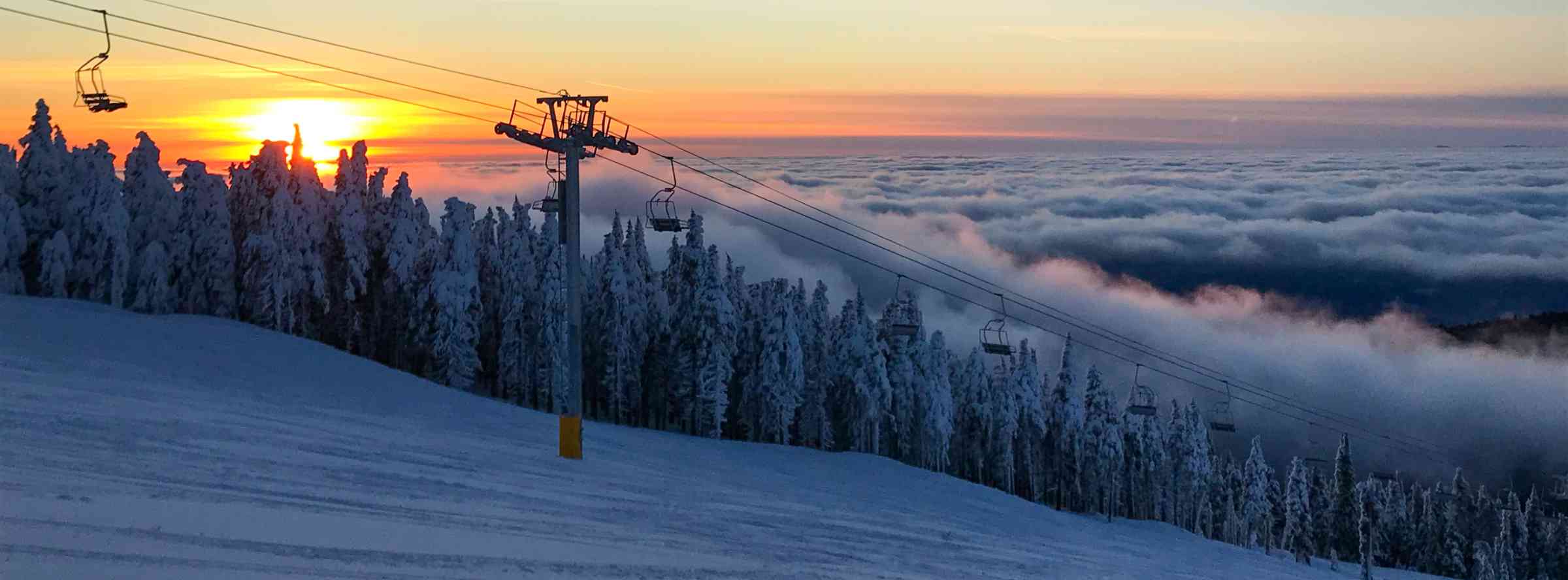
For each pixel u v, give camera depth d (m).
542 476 26.95
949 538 29.81
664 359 76.94
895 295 80.25
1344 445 98.69
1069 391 92.44
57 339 39.53
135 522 14.70
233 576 13.02
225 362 42.59
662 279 83.12
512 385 73.62
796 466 52.88
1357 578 75.12
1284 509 101.75
